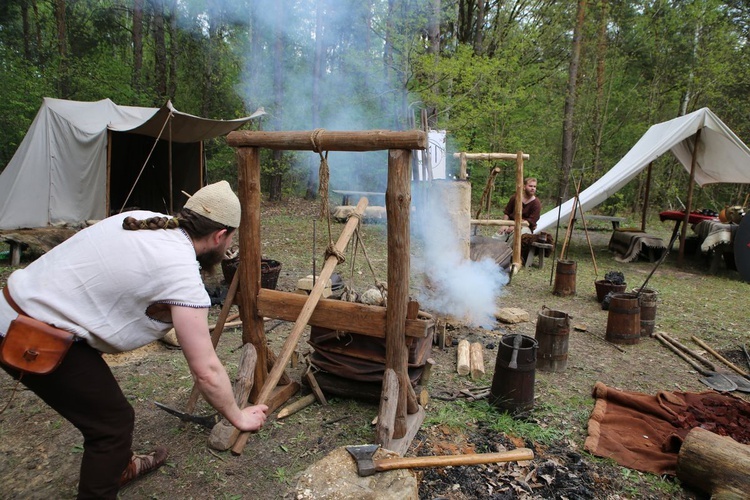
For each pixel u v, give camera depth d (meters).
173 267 1.57
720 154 8.05
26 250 6.74
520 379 2.69
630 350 3.94
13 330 1.45
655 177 14.27
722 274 7.13
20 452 2.28
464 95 9.76
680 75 13.72
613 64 14.30
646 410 2.79
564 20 13.41
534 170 14.71
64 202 7.66
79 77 13.20
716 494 1.99
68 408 1.60
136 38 14.59
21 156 7.25
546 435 2.53
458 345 3.72
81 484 1.64
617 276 5.43
